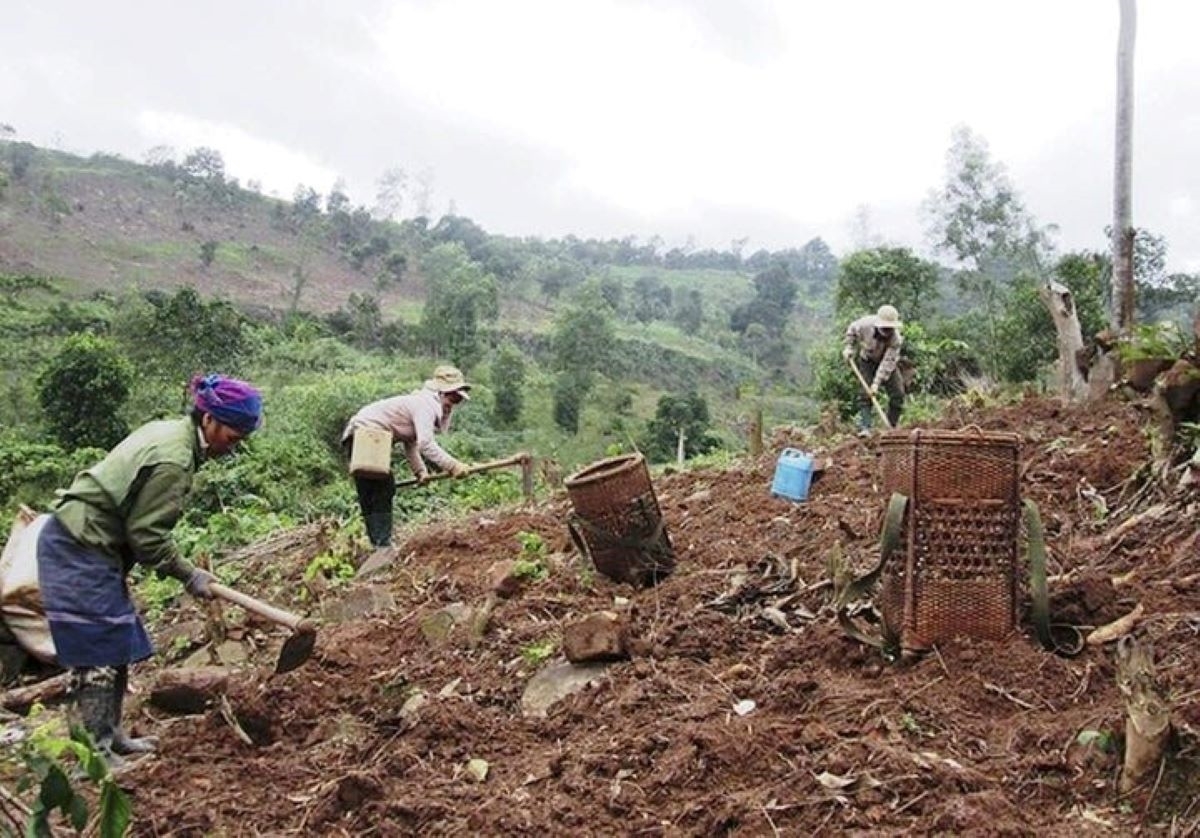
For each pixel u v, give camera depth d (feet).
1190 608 13.11
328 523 28.81
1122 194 32.83
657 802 10.46
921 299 75.82
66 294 146.30
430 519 34.71
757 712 11.98
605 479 17.75
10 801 10.27
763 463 27.43
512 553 22.45
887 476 13.34
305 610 22.50
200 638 20.74
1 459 56.03
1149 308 74.02
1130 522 16.31
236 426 13.14
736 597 16.03
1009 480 12.64
